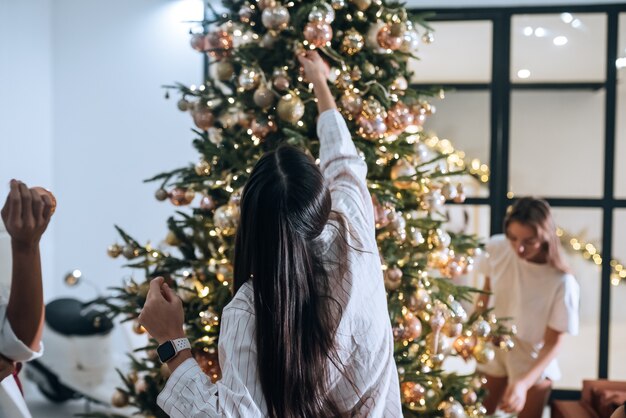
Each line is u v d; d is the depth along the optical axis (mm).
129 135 5145
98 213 5188
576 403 3520
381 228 2410
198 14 5074
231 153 2418
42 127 5059
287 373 1468
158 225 5152
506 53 4680
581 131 4668
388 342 1610
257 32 2486
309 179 1571
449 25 4703
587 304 4688
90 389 4605
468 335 2527
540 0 4629
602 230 4672
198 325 2371
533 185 4719
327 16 2215
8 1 4648
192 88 2592
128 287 2645
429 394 2652
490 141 4727
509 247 3428
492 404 3543
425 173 2537
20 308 1719
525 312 3344
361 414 1533
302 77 2359
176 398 1504
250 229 1534
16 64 4754
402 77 2514
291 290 1494
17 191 1653
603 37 4613
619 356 4656
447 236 2482
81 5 5133
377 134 2316
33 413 4676
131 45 5113
